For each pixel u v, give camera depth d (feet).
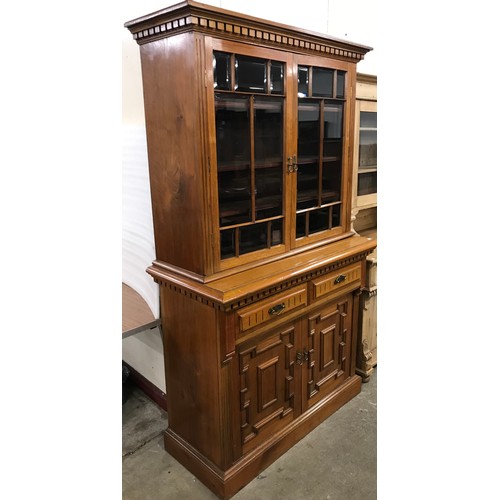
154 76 4.70
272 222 5.43
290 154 5.31
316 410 6.38
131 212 6.22
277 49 4.86
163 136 4.81
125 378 7.34
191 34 4.14
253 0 6.44
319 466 5.74
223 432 5.09
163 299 5.46
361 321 7.26
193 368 5.24
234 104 4.67
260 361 5.38
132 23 4.59
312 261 5.51
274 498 5.26
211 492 5.36
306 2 7.26
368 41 8.36
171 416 5.87
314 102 5.57
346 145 6.21
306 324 5.93
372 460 5.83
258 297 4.91
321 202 6.08
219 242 4.83
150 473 5.65
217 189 4.67
